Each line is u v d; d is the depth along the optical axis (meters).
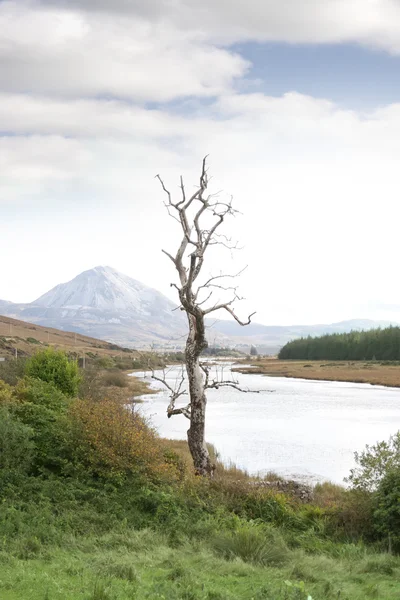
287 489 22.86
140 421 23.70
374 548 14.67
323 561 12.73
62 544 12.80
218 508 17.06
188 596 8.89
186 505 17.11
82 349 163.75
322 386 99.44
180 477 20.48
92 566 10.77
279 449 37.31
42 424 20.86
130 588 9.07
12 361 46.41
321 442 40.16
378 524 15.45
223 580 10.48
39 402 24.30
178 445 34.56
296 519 17.31
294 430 46.31
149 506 16.91
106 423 20.11
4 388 25.45
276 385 101.38
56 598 8.29
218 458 33.34
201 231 24.58
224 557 12.89
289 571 11.59
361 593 10.27
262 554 13.02
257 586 9.83
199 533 15.01
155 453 20.14
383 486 15.74
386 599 9.82
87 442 19.39
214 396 80.94
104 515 15.60
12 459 17.77
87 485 17.94
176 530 14.97
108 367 121.88
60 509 15.62
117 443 19.39
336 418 54.53
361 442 40.09
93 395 40.22
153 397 70.69
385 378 111.19
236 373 138.50
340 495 22.00
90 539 13.30
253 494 18.53
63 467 18.58
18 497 15.94
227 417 55.59
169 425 48.38
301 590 8.80
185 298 23.19
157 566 11.46
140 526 15.51
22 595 8.46
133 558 11.77
